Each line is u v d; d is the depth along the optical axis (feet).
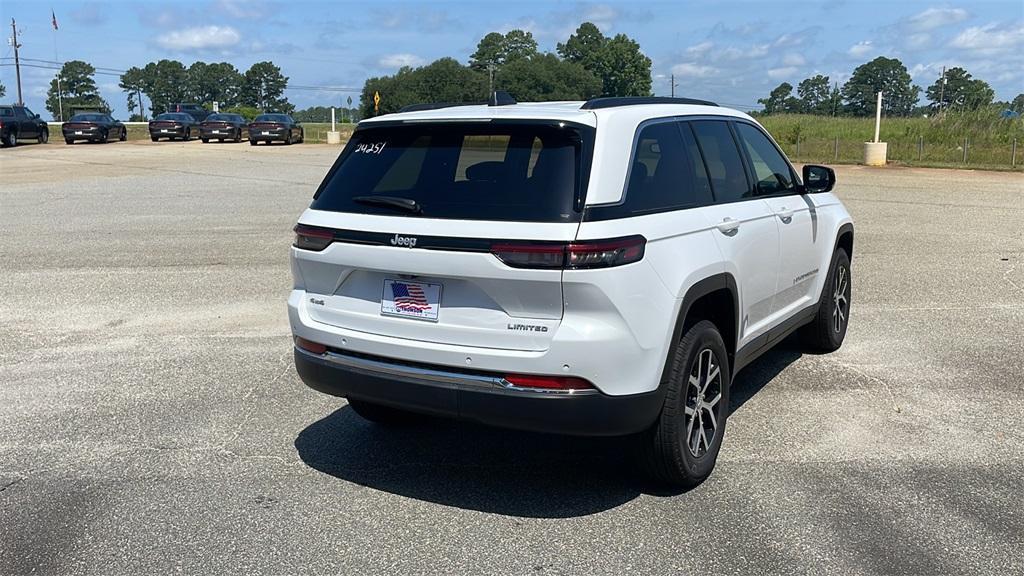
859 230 43.83
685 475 13.97
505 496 14.17
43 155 111.04
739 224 15.52
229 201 57.93
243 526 13.14
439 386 12.89
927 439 16.37
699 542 12.51
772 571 11.69
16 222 47.29
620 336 12.33
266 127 142.41
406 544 12.58
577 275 11.98
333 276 13.94
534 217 12.29
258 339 23.67
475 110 14.01
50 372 20.84
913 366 21.01
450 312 12.86
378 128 14.46
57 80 473.67
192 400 18.85
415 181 13.47
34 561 12.10
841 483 14.44
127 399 18.90
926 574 11.55
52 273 32.94
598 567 11.87
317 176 79.46
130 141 156.66
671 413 13.39
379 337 13.47
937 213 50.96
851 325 24.99
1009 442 16.19
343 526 13.14
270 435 16.89
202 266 34.14
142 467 15.37
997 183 71.72
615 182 12.75
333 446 16.37
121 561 12.10
